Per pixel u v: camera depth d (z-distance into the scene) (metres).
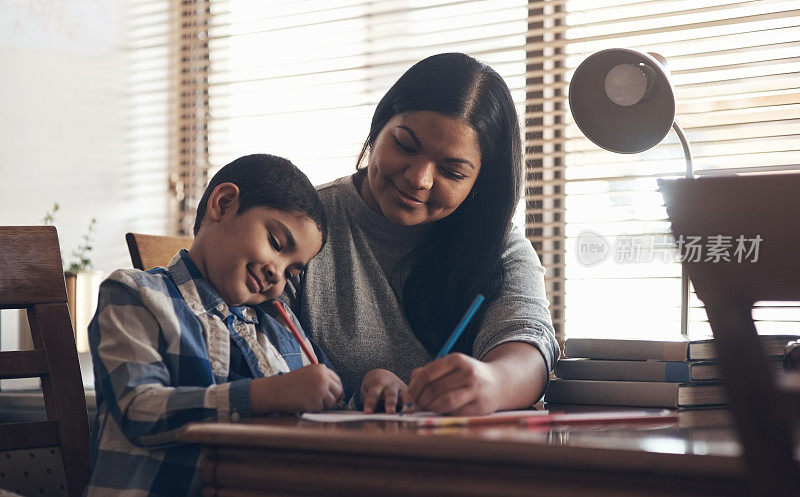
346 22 2.35
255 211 1.06
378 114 1.25
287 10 2.43
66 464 1.07
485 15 2.19
